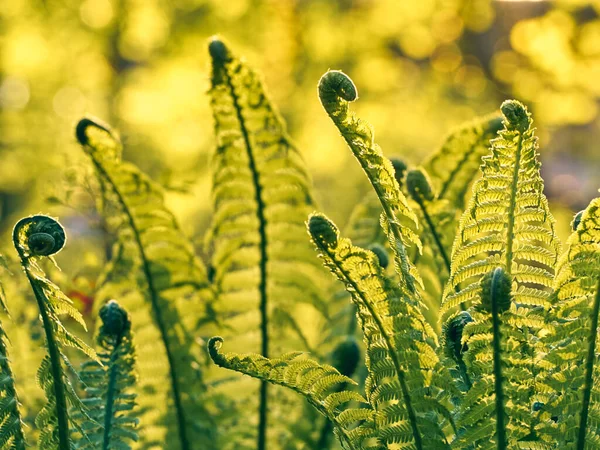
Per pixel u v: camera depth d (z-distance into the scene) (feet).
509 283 3.00
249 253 4.10
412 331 3.11
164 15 17.01
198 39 17.21
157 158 16.30
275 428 4.06
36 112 16.37
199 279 4.08
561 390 3.06
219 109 3.98
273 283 4.11
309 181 4.09
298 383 3.11
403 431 3.12
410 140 19.51
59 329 3.06
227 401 4.05
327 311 4.16
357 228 4.52
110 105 16.85
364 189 16.80
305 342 4.15
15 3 16.63
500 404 3.05
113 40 17.16
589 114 19.81
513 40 19.08
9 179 16.02
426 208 3.76
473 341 3.05
